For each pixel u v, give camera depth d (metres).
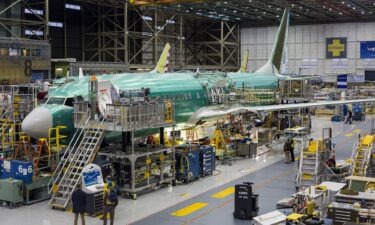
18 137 34.09
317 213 22.36
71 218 24.94
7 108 35.12
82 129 29.12
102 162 28.66
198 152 33.84
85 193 23.72
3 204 27.66
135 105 28.50
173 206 27.09
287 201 26.50
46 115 29.02
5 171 28.38
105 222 23.14
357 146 33.66
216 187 31.69
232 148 42.47
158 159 31.89
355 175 30.81
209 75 48.84
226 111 44.06
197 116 42.56
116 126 28.16
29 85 38.00
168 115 31.78
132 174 28.62
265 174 35.81
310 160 31.06
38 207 27.05
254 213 24.75
